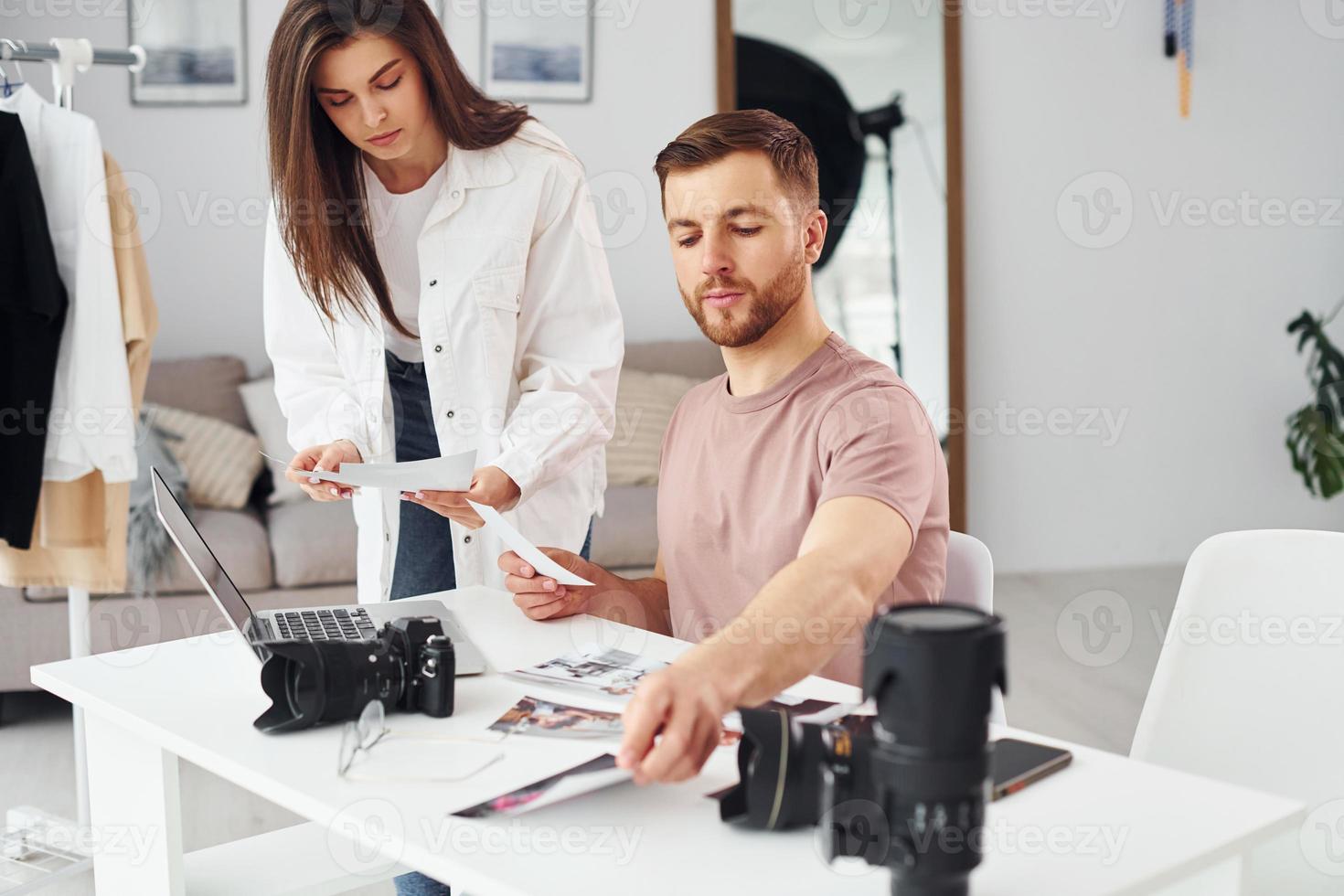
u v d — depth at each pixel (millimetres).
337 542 3090
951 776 721
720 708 911
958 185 4156
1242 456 4527
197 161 3688
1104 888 814
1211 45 4336
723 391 1455
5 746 2799
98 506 2451
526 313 1880
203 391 3463
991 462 4328
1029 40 4215
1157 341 4410
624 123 4004
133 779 1240
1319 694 1338
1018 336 4309
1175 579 4289
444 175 1785
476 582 1816
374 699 1127
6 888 2020
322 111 1701
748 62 4039
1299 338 4516
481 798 959
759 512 1372
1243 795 958
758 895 814
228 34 3664
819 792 888
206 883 1271
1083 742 2746
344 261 1748
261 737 1098
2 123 2229
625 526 3305
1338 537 1349
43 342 2299
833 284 4109
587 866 851
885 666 729
